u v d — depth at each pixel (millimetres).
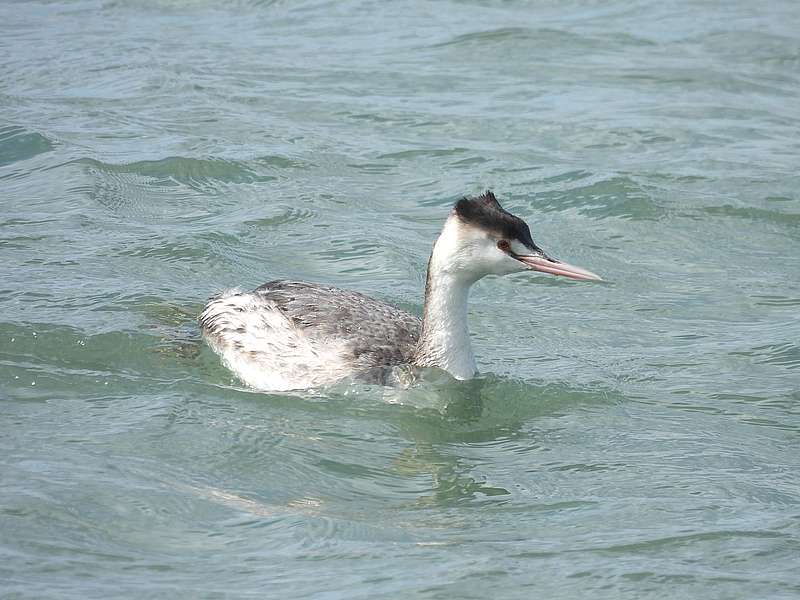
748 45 26844
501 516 10875
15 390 12859
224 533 10352
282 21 27812
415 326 14133
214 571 9719
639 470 11836
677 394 13602
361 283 16078
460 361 13523
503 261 13023
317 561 9938
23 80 23141
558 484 11555
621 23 28203
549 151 21062
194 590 9398
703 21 28453
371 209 18609
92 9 27906
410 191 19359
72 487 10883
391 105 22953
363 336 13594
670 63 25719
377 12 28672
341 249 17078
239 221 17734
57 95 22453
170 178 19141
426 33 27188
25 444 11695
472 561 9984
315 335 13500
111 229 17141
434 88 23938
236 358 13742
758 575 9875
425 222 18250
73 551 9898
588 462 12000
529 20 28234
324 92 23453
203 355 13984
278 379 13391
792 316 15672
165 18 27656
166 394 12992
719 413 13156
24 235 16719
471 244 13047
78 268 15773
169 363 13742
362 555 10047
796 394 13594
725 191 19562
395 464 11875
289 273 16266
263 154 20188
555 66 25406
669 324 15453
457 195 19219
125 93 22703
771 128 22469
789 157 21062
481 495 11281
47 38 25656
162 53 25062
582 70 25219
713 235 18188
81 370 13406
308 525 10539
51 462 11352
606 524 10727
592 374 14016
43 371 13305
